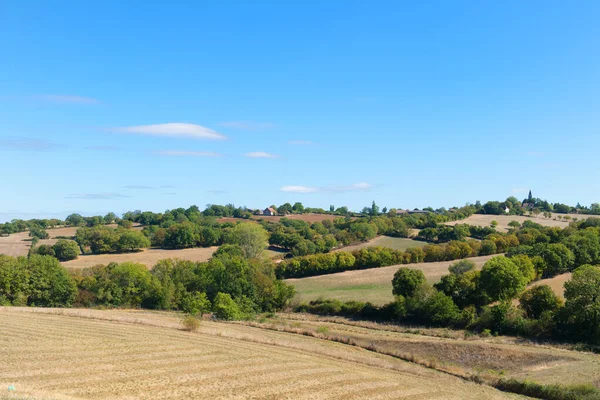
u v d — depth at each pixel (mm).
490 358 53188
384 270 124625
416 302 77812
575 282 63781
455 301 80562
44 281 90375
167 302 93625
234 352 44844
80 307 91625
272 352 46406
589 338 59750
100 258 146750
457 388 40031
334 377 39219
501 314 67562
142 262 140250
